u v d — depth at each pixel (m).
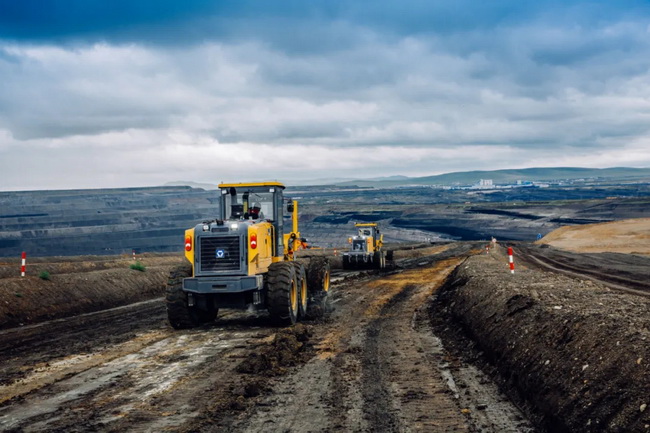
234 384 8.81
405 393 8.23
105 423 7.08
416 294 21.25
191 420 7.14
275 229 15.55
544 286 14.31
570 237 72.31
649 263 31.00
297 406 7.69
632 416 5.60
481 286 15.88
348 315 16.14
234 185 15.54
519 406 7.53
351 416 7.23
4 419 7.31
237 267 13.82
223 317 16.19
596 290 13.05
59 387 8.87
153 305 20.11
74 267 30.12
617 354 6.90
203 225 14.00
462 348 11.36
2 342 13.11
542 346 8.55
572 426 6.18
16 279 19.16
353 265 36.81
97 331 14.39
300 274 15.42
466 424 6.87
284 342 11.65
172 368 9.98
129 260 34.78
